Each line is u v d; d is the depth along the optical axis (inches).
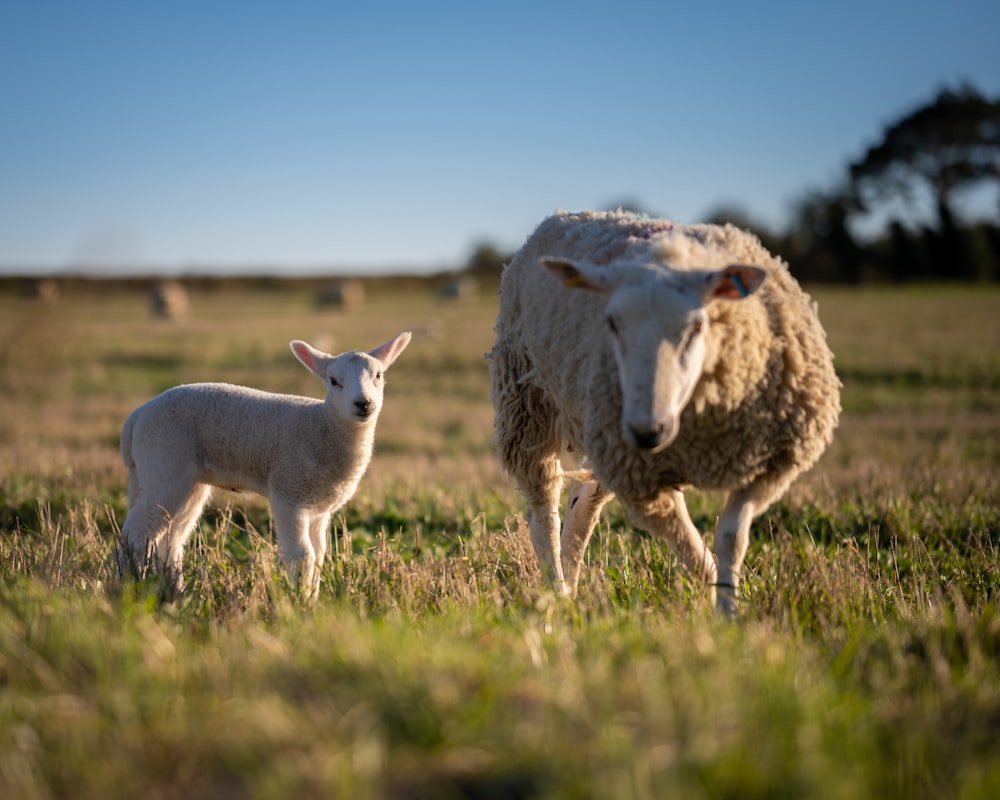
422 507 295.0
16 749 101.1
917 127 2812.5
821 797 86.8
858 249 2760.8
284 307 2132.1
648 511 178.9
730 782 89.9
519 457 220.4
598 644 129.9
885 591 182.9
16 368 855.7
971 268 2642.7
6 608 143.3
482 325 1437.0
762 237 2930.6
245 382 789.9
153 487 217.2
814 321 181.5
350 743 99.0
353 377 216.5
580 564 211.9
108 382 831.1
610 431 172.6
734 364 161.5
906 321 1305.4
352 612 153.9
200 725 103.6
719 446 169.0
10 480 323.9
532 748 95.7
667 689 108.7
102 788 93.3
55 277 840.9
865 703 112.7
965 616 146.6
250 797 92.4
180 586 181.6
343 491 225.3
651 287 151.1
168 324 1485.0
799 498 281.9
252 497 285.7
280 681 114.7
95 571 196.2
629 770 90.4
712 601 165.5
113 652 122.6
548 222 217.3
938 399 659.4
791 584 167.6
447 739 98.6
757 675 114.5
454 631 139.2
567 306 190.1
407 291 3063.5
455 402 700.7
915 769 96.1
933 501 276.5
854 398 676.7
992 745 104.2
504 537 221.0
